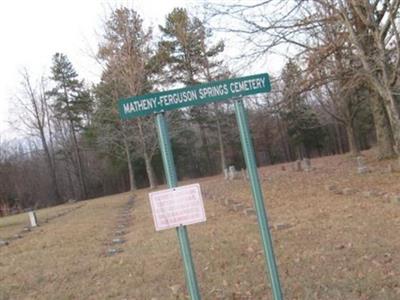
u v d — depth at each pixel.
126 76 33.28
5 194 43.91
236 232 9.42
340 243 7.33
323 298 5.16
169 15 36.78
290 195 14.06
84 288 6.92
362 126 44.38
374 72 14.55
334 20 14.55
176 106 4.45
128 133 36.75
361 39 14.22
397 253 6.45
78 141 50.38
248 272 6.51
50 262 9.10
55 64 50.31
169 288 6.30
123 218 15.81
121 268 7.79
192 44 36.12
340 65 15.98
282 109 17.55
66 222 17.00
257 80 4.53
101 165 49.25
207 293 5.87
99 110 37.97
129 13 33.44
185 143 50.16
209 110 45.94
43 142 49.44
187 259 4.25
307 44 15.66
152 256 8.34
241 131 4.43
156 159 45.53
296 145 51.72
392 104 14.61
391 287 5.24
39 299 6.65
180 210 4.23
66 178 51.50
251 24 14.62
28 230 16.08
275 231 8.97
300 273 6.12
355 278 5.64
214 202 15.79
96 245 10.50
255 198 4.34
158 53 35.84
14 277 8.16
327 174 19.30
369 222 8.54
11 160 48.47
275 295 4.31
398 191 11.32
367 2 13.53
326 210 10.43
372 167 18.80
